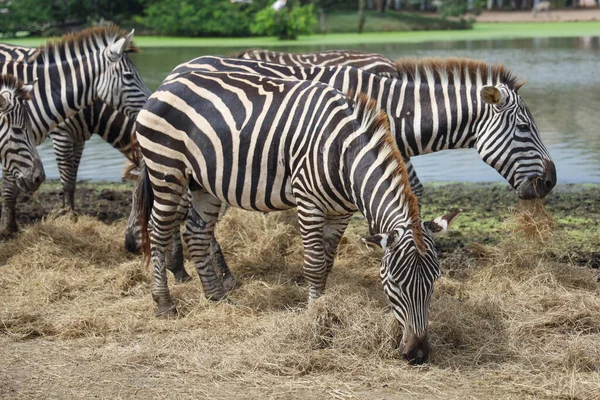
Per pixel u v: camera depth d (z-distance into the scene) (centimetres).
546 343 550
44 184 1070
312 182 547
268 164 571
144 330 586
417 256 475
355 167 523
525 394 475
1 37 3409
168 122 595
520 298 621
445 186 1033
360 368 507
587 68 2088
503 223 805
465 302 610
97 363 526
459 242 793
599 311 592
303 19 3186
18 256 735
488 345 541
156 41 3198
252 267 728
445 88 662
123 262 743
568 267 679
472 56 2352
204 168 589
